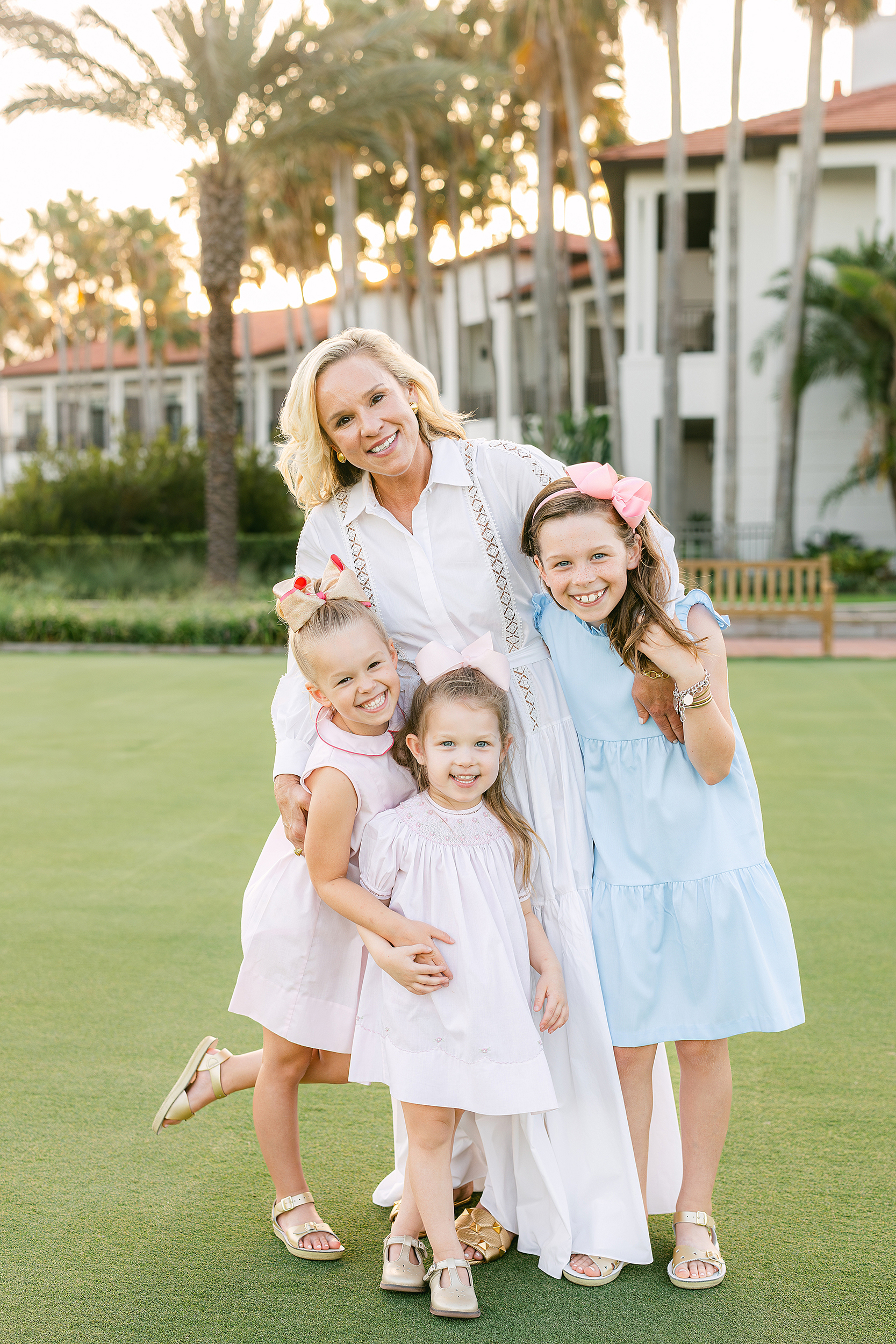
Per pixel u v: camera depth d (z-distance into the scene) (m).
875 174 20.89
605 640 2.28
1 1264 2.23
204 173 16.84
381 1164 2.67
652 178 20.89
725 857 2.26
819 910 4.28
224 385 17.72
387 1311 2.11
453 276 31.06
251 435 36.03
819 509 21.12
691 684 2.14
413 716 2.25
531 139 25.44
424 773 2.27
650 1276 2.25
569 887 2.30
